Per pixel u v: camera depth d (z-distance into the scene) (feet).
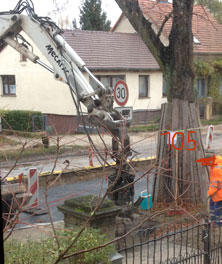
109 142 53.11
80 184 39.60
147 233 14.93
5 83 85.71
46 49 26.78
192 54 30.25
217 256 16.43
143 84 83.82
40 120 66.23
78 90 25.73
